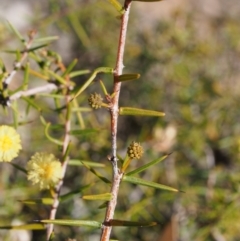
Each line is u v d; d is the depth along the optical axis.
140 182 0.29
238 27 0.76
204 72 0.67
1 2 0.79
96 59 0.71
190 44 0.67
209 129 0.57
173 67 0.65
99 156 0.54
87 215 0.51
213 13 0.84
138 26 0.74
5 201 0.50
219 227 0.46
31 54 0.38
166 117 0.62
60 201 0.34
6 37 0.58
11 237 0.47
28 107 0.38
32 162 0.33
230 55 0.70
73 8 0.53
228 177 0.48
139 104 0.66
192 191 0.49
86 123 0.54
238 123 0.62
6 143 0.33
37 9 0.57
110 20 0.70
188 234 0.50
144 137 0.53
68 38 0.73
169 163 0.54
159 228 0.53
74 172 0.56
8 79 0.36
